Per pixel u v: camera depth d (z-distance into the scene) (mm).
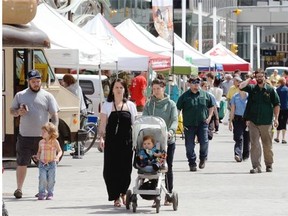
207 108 43094
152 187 28062
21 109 31219
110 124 29031
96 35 58125
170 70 68312
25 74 41562
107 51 50625
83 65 50969
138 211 28250
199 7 119750
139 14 142750
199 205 29875
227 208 29078
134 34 69562
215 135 72312
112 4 137750
